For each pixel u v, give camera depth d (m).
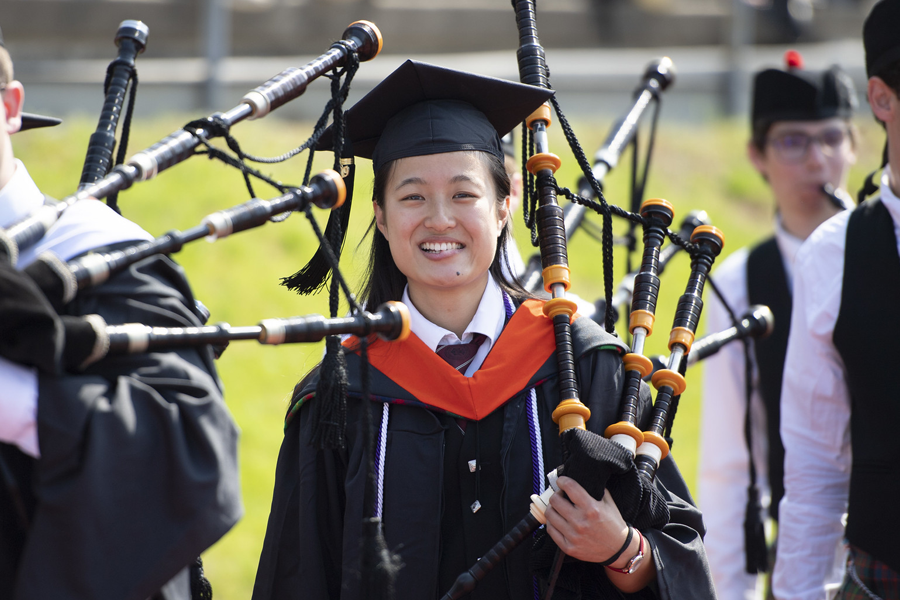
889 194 5.77
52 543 3.83
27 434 3.87
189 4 24.08
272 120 19.34
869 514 5.64
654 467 4.73
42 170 15.67
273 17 25.39
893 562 5.52
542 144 5.26
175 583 4.37
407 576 4.69
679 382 5.00
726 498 8.08
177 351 4.23
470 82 4.96
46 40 23.64
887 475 5.58
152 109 19.77
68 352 3.84
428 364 4.98
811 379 6.02
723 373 8.17
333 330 4.15
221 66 20.44
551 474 4.58
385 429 4.90
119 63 5.13
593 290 14.77
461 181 4.87
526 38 5.42
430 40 27.00
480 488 4.86
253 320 13.74
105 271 3.93
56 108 19.62
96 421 3.89
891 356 5.58
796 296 6.16
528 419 4.90
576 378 4.88
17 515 4.13
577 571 4.75
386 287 5.33
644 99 6.84
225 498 4.05
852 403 5.91
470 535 4.82
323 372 4.60
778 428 7.87
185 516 3.97
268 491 11.54
